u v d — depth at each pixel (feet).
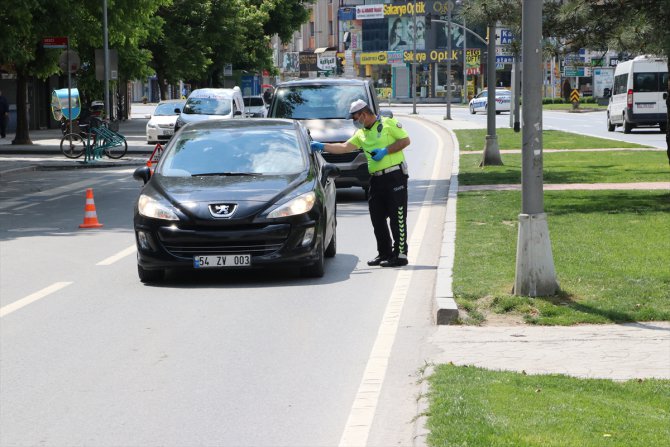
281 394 68.49
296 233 110.73
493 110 257.34
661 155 282.77
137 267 120.78
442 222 163.02
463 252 121.29
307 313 95.45
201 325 90.38
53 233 155.22
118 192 222.07
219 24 586.86
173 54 561.84
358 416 63.05
